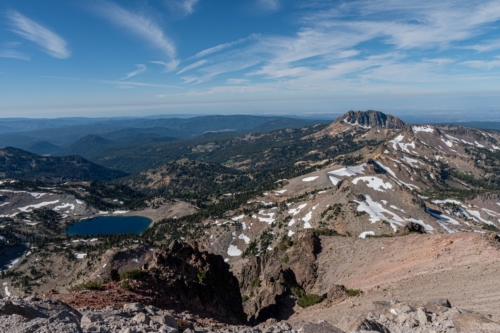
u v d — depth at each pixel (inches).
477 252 1304.1
